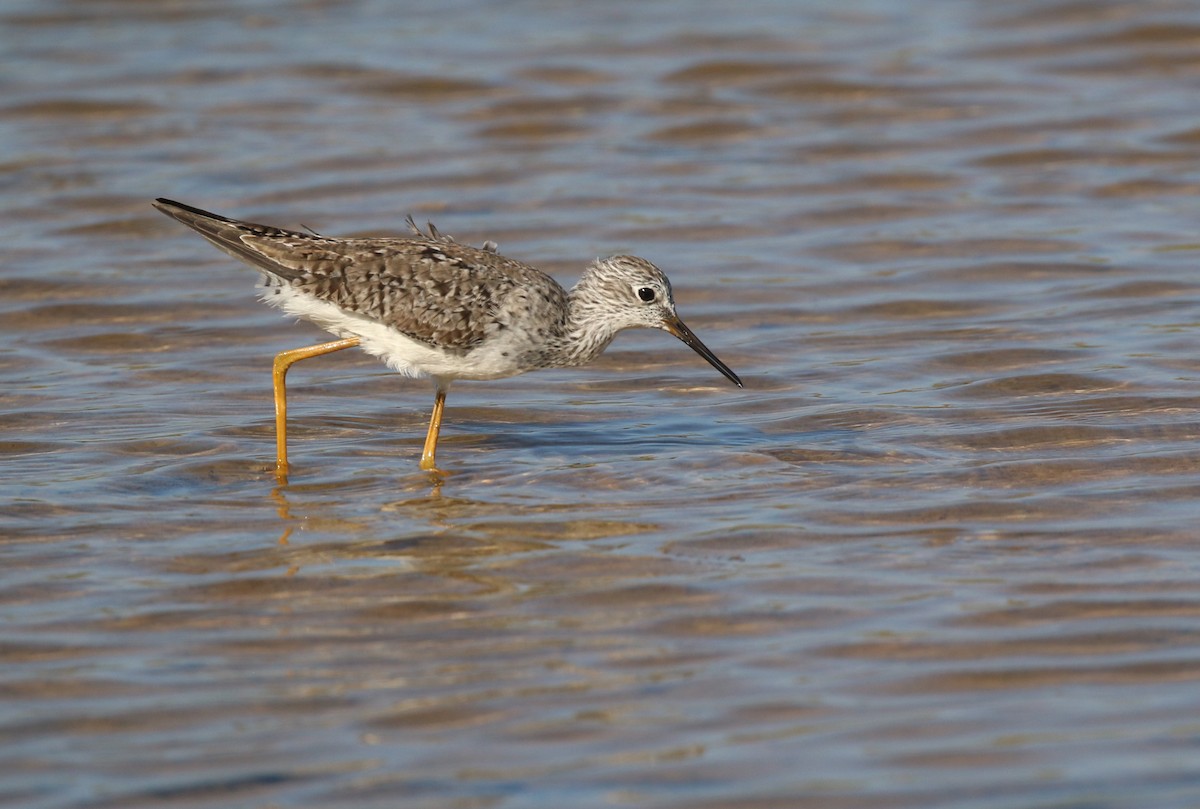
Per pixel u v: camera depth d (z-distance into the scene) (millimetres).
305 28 30672
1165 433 14820
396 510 13430
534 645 10680
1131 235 21297
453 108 26750
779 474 14172
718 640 10711
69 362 17719
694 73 27891
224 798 8766
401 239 14844
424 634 10883
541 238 21828
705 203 23016
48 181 23703
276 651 10625
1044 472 13953
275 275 14555
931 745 9219
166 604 11383
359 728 9555
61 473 14234
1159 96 26422
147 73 28031
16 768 9094
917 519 12891
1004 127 25453
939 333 18328
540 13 31500
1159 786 8695
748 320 19078
